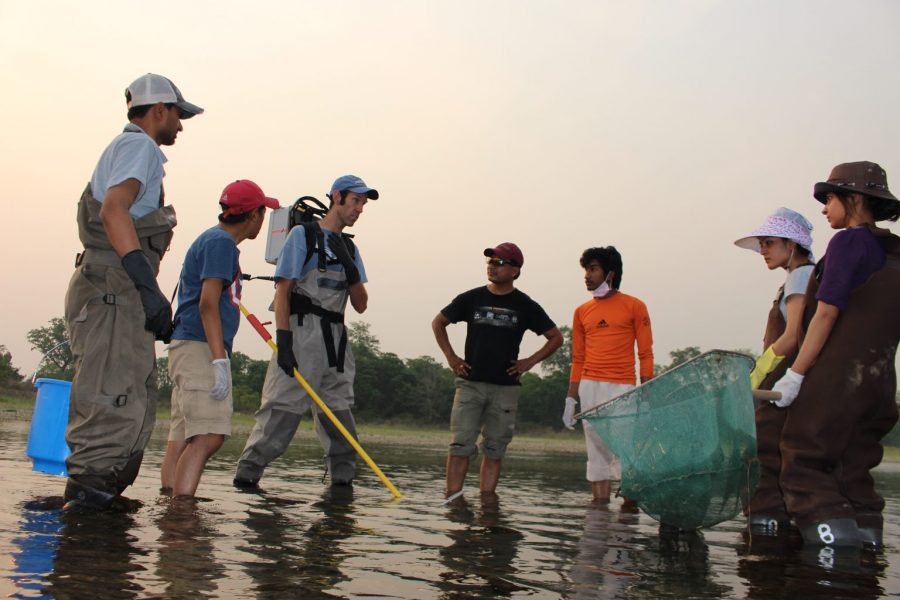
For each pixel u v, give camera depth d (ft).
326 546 8.43
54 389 12.05
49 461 11.85
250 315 15.15
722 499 10.68
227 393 12.02
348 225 16.87
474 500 15.21
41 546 7.43
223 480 15.72
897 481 38.14
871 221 11.34
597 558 8.76
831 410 10.55
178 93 11.46
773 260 13.12
